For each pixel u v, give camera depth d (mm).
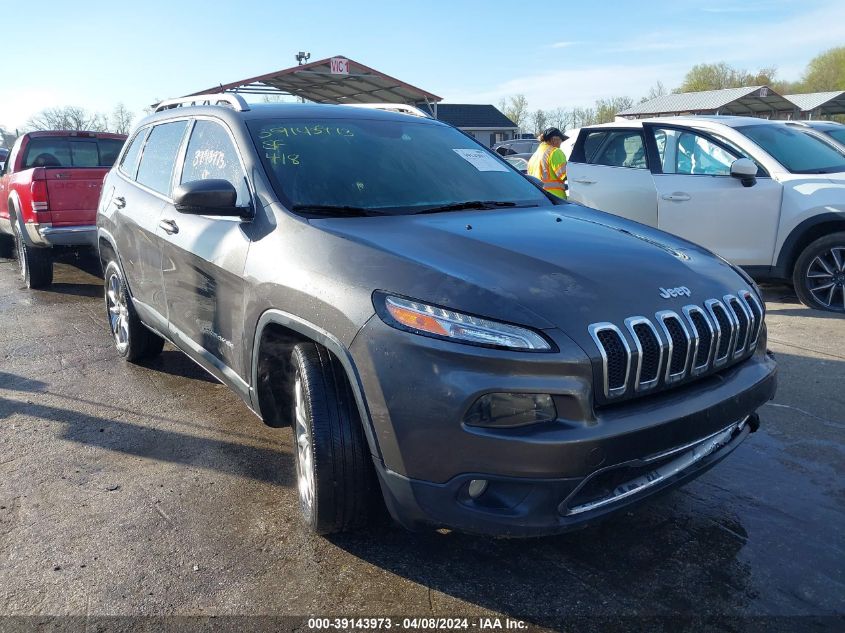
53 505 3184
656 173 7109
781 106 28719
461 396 2217
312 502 2723
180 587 2588
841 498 3174
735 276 2992
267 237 3020
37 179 7293
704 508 3109
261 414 3158
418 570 2688
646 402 2402
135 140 5004
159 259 4055
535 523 2268
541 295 2395
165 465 3576
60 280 8781
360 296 2479
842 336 5625
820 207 6273
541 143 7781
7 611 2459
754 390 2699
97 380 4859
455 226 2990
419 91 20234
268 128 3559
